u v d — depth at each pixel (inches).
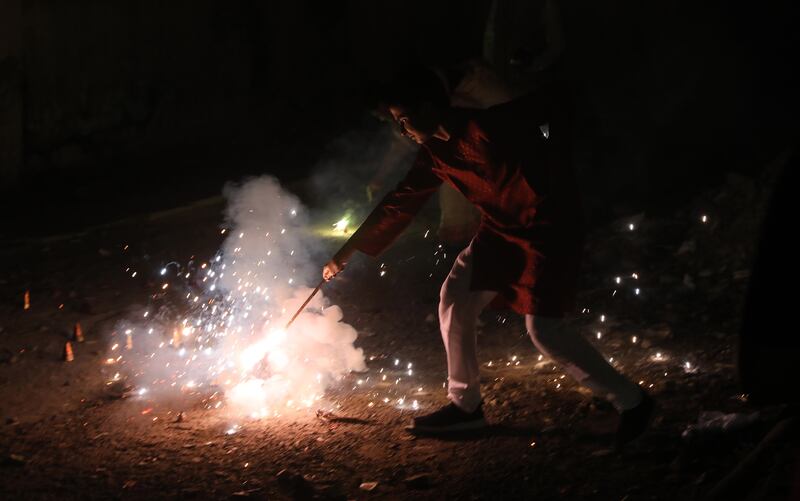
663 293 300.8
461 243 347.3
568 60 603.5
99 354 263.0
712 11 606.5
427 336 273.6
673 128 528.7
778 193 115.7
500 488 174.9
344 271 339.6
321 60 601.3
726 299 287.9
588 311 289.4
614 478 174.9
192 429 208.2
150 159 521.7
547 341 183.8
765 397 119.3
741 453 177.8
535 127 182.9
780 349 116.0
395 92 180.9
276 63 582.2
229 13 556.4
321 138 563.5
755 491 155.5
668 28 606.2
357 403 222.2
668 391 218.2
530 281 183.8
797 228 114.6
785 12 601.9
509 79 321.1
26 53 471.2
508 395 220.7
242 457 193.3
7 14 457.4
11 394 233.9
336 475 184.1
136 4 512.1
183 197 444.5
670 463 179.9
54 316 296.5
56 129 487.8
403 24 621.9
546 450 189.6
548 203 182.1
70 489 181.2
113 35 504.4
